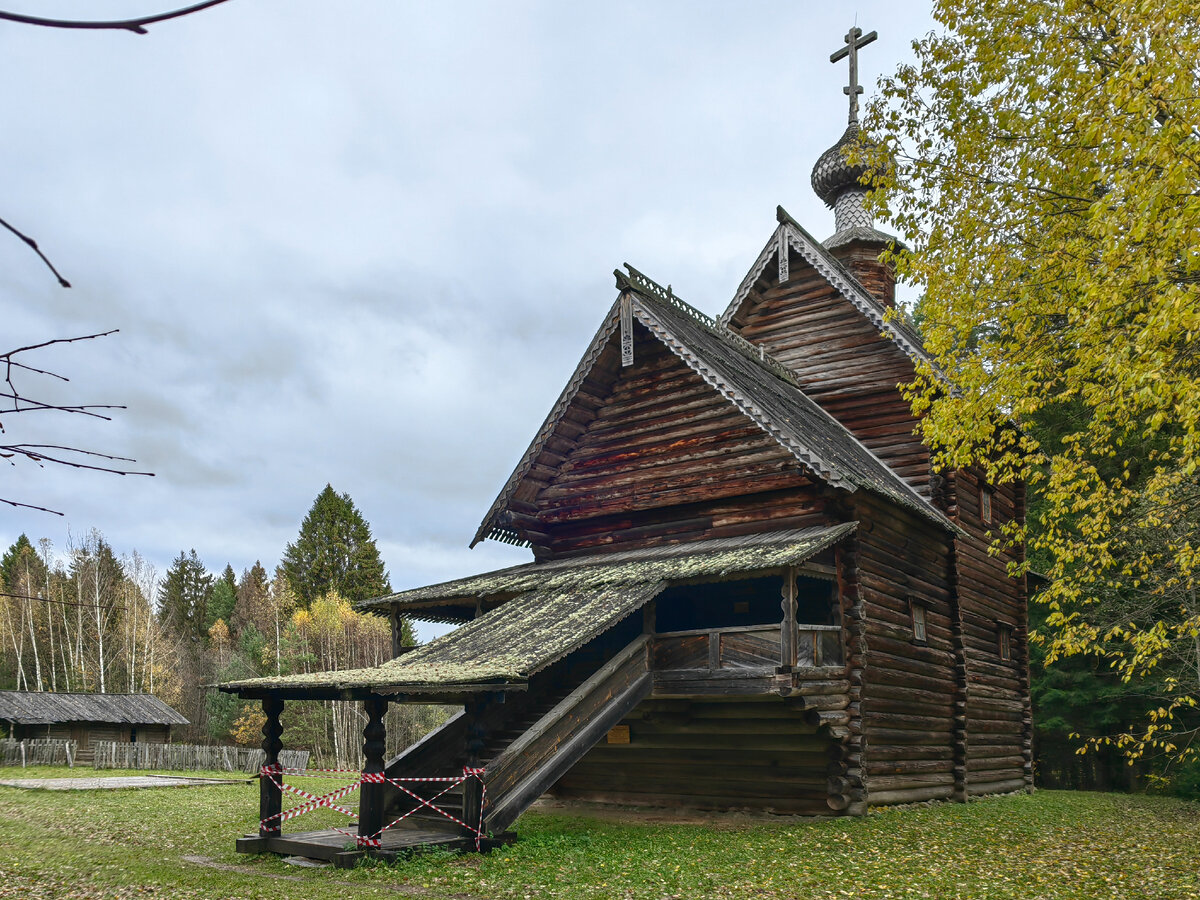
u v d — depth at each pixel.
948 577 21.83
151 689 66.38
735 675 15.98
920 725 19.88
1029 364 13.58
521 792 14.23
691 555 18.05
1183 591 19.53
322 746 61.19
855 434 23.22
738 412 19.47
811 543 16.19
